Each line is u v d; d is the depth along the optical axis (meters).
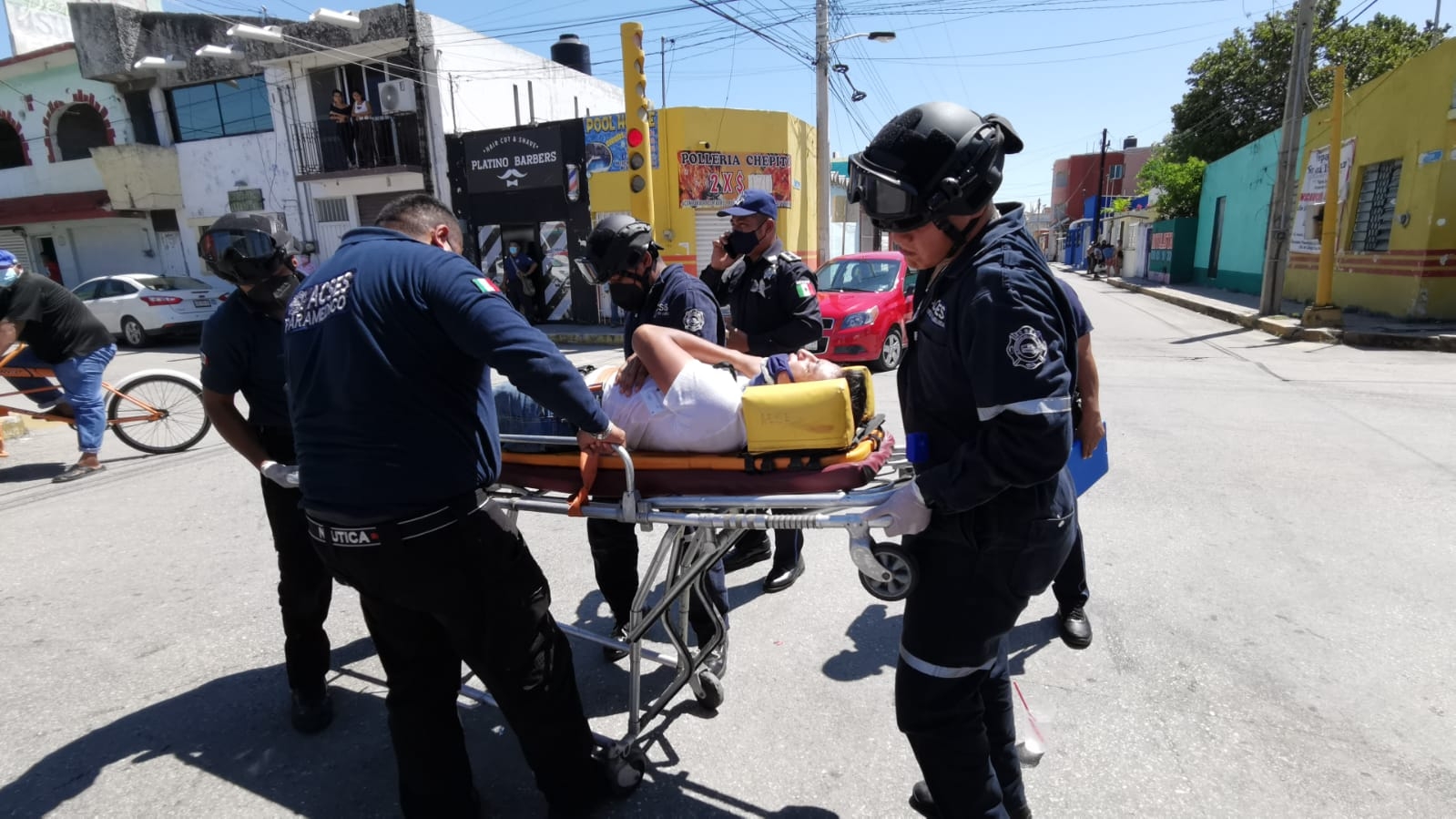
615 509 2.06
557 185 15.38
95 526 4.92
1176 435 5.98
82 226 20.48
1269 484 4.82
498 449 2.08
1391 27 25.22
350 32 15.58
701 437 2.09
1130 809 2.21
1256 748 2.44
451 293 1.81
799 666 3.04
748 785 2.39
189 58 17.64
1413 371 8.59
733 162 15.34
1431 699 2.64
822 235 15.69
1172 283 24.70
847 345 9.01
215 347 2.45
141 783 2.49
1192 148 27.56
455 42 15.99
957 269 1.60
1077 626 3.07
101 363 6.20
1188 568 3.71
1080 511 4.46
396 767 2.54
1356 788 2.25
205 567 4.21
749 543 3.61
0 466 6.54
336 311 1.83
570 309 15.94
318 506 1.89
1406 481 4.77
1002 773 2.07
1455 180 11.19
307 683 2.72
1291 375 8.48
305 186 17.56
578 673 3.09
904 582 1.75
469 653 2.05
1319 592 3.42
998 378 1.48
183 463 6.43
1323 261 11.62
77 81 18.98
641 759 2.37
